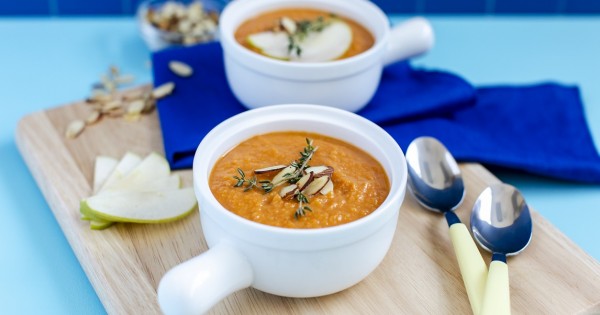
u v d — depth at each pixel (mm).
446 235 659
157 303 601
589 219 736
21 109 854
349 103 753
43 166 727
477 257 614
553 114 821
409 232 660
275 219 577
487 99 843
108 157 737
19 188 753
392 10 1064
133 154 739
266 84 736
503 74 932
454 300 604
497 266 602
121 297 604
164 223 664
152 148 757
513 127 809
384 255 604
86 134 769
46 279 669
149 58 950
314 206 585
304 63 723
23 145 761
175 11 948
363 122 650
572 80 921
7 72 908
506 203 664
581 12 1063
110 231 656
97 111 794
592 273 627
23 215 725
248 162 626
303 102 741
